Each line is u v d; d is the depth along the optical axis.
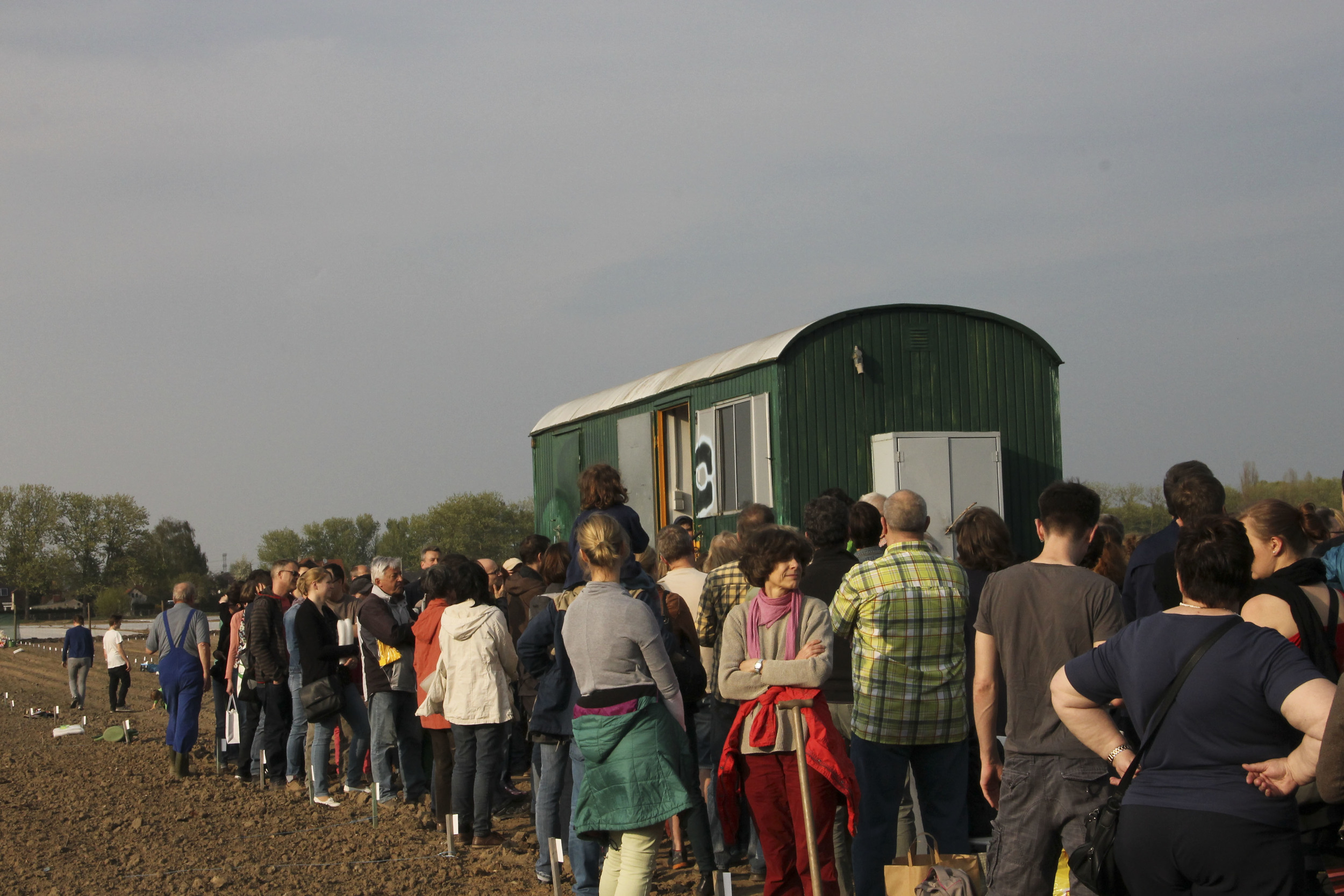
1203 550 3.49
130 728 15.16
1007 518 11.77
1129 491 36.38
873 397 11.56
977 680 4.82
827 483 11.38
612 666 5.13
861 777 5.29
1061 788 4.52
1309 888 3.38
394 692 9.12
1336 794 3.08
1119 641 3.62
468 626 7.61
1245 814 3.23
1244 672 3.30
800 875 5.17
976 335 11.93
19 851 8.07
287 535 98.12
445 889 6.73
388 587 9.04
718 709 6.46
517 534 87.75
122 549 84.62
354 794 9.94
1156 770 3.41
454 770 7.77
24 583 79.69
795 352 11.45
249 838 8.36
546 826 6.68
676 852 7.28
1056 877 4.85
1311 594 4.48
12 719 18.31
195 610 11.61
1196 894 3.34
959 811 5.38
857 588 5.33
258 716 11.13
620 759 5.06
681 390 13.65
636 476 14.94
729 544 7.18
